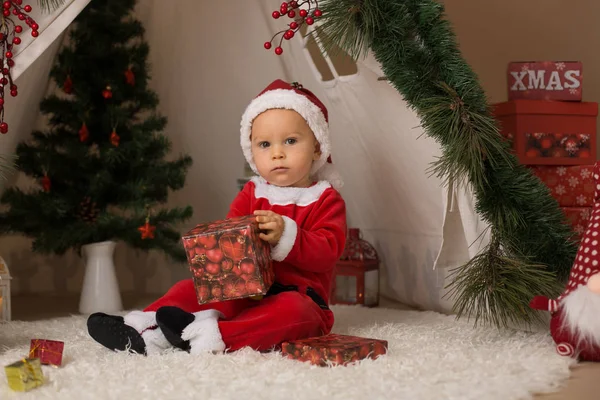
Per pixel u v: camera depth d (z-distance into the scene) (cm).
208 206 339
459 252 227
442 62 206
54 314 283
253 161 230
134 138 281
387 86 236
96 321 184
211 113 334
